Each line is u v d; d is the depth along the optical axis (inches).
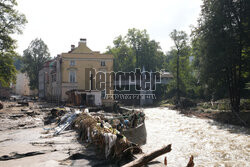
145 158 216.4
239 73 1087.0
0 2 1147.3
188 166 213.9
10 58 1229.7
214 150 501.4
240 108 1136.2
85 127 382.3
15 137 436.1
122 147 270.1
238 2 1041.5
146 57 2679.6
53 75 1903.3
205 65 1121.4
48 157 284.8
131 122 565.0
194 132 724.0
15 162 266.1
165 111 1499.8
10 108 1205.1
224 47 1029.8
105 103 1374.3
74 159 280.2
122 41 2792.8
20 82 4293.8
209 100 1718.8
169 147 232.5
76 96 1278.3
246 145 536.7
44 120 730.8
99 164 259.1
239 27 1061.1
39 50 2770.7
